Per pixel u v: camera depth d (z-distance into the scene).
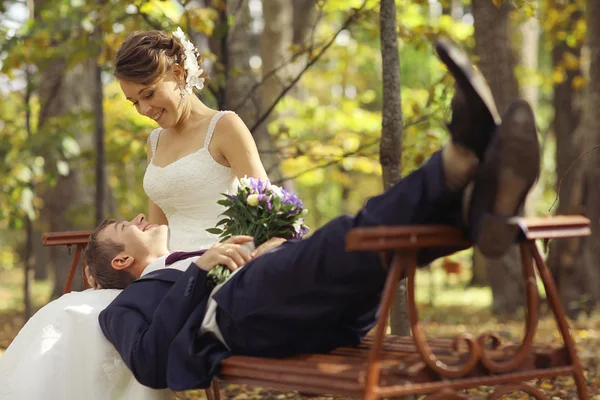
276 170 7.40
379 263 3.08
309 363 3.17
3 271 30.98
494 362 3.01
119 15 6.74
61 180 12.66
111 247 4.12
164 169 4.57
